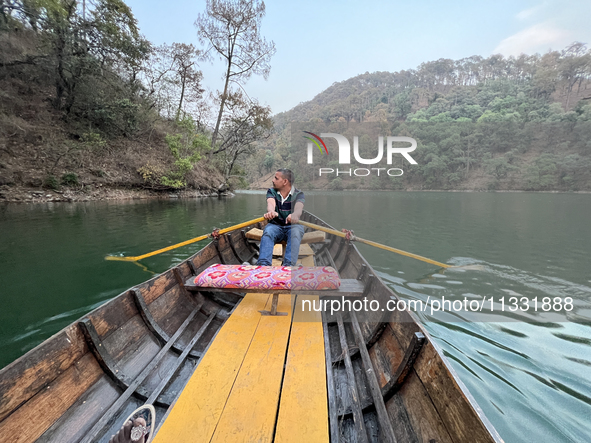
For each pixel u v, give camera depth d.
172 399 1.54
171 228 7.71
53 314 3.11
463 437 0.99
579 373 2.24
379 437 1.30
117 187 14.80
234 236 4.29
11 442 1.08
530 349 2.55
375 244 3.87
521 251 5.96
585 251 5.95
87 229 7.16
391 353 1.75
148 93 19.84
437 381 1.23
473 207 14.57
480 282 4.13
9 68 13.79
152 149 17.88
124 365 1.71
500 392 2.06
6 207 9.91
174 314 2.33
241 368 1.63
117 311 1.82
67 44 14.20
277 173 3.01
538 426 1.79
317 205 15.56
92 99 15.56
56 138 14.03
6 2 12.63
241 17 19.92
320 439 1.21
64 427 1.27
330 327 2.30
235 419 1.30
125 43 16.11
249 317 2.21
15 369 1.15
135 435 1.19
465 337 2.73
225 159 24.12
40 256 5.04
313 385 1.51
